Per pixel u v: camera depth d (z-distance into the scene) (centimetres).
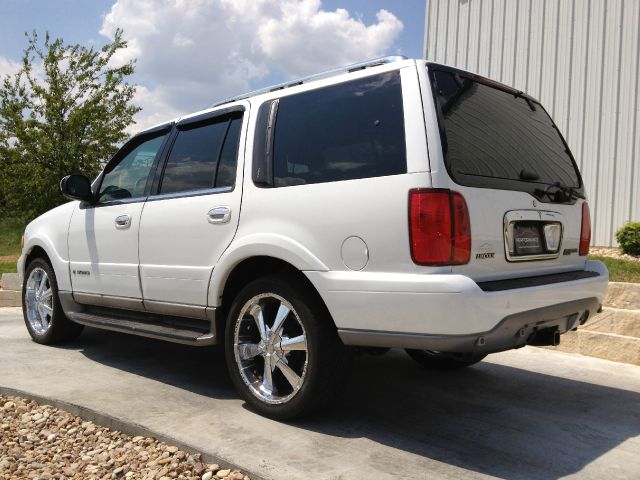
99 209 478
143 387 411
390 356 514
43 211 1543
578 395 406
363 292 299
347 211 309
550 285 317
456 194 288
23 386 410
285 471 274
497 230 306
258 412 354
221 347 542
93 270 479
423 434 328
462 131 307
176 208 406
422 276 282
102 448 318
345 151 322
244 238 354
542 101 1009
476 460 294
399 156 298
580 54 963
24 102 1545
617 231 886
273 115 367
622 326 508
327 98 342
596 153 949
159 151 448
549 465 291
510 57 1049
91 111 1515
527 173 342
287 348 337
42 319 551
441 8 1150
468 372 462
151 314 444
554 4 991
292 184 341
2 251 1691
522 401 392
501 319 284
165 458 298
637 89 903
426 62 310
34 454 314
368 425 339
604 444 320
